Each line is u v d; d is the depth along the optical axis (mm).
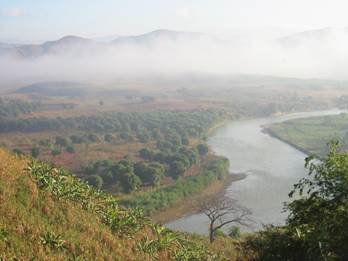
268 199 89562
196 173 112812
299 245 15336
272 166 118125
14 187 21625
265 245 17078
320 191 14609
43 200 22062
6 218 18828
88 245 19875
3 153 26109
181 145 146750
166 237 25219
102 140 163250
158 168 106250
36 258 16766
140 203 88062
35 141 159125
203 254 26688
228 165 119062
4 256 15852
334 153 14453
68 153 139750
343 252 13508
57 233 19656
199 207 85125
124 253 21234
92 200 25953
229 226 72812
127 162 111625
